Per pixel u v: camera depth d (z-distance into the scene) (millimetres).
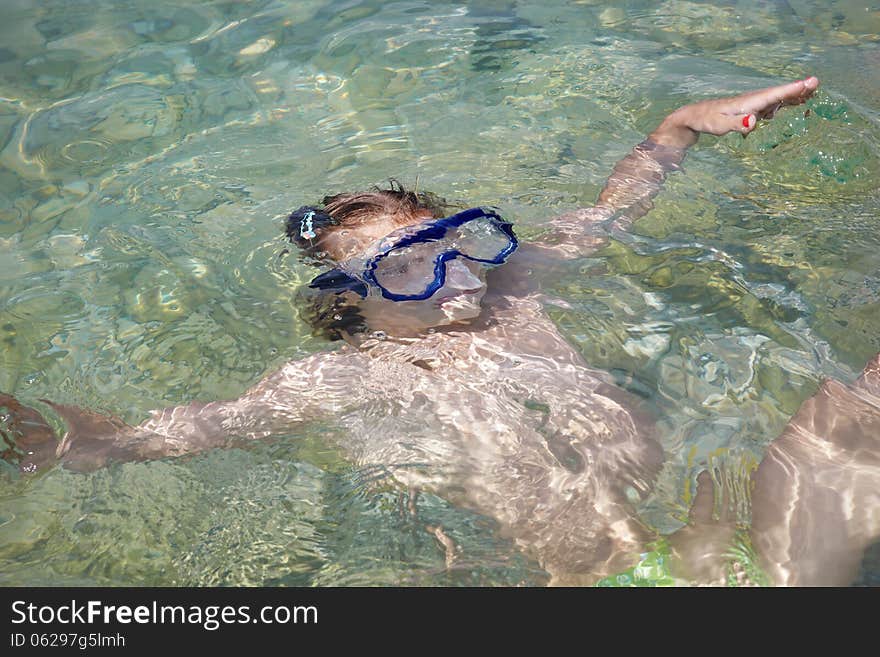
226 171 1251
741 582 684
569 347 872
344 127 1347
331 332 918
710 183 1136
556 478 761
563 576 711
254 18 1719
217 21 1714
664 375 853
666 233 1052
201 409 861
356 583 729
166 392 903
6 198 1233
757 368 863
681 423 807
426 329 876
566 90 1411
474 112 1362
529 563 723
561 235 1042
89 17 1749
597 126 1309
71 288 1054
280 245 1079
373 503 776
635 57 1509
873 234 1037
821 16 1635
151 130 1370
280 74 1514
